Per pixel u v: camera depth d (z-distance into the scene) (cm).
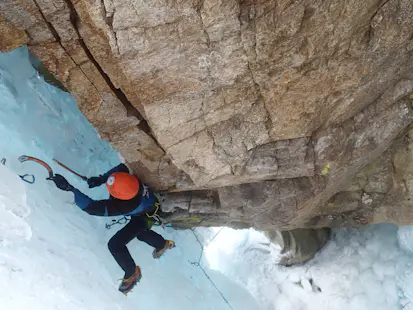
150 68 287
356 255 673
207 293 603
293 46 282
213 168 378
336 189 454
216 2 252
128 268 404
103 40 287
